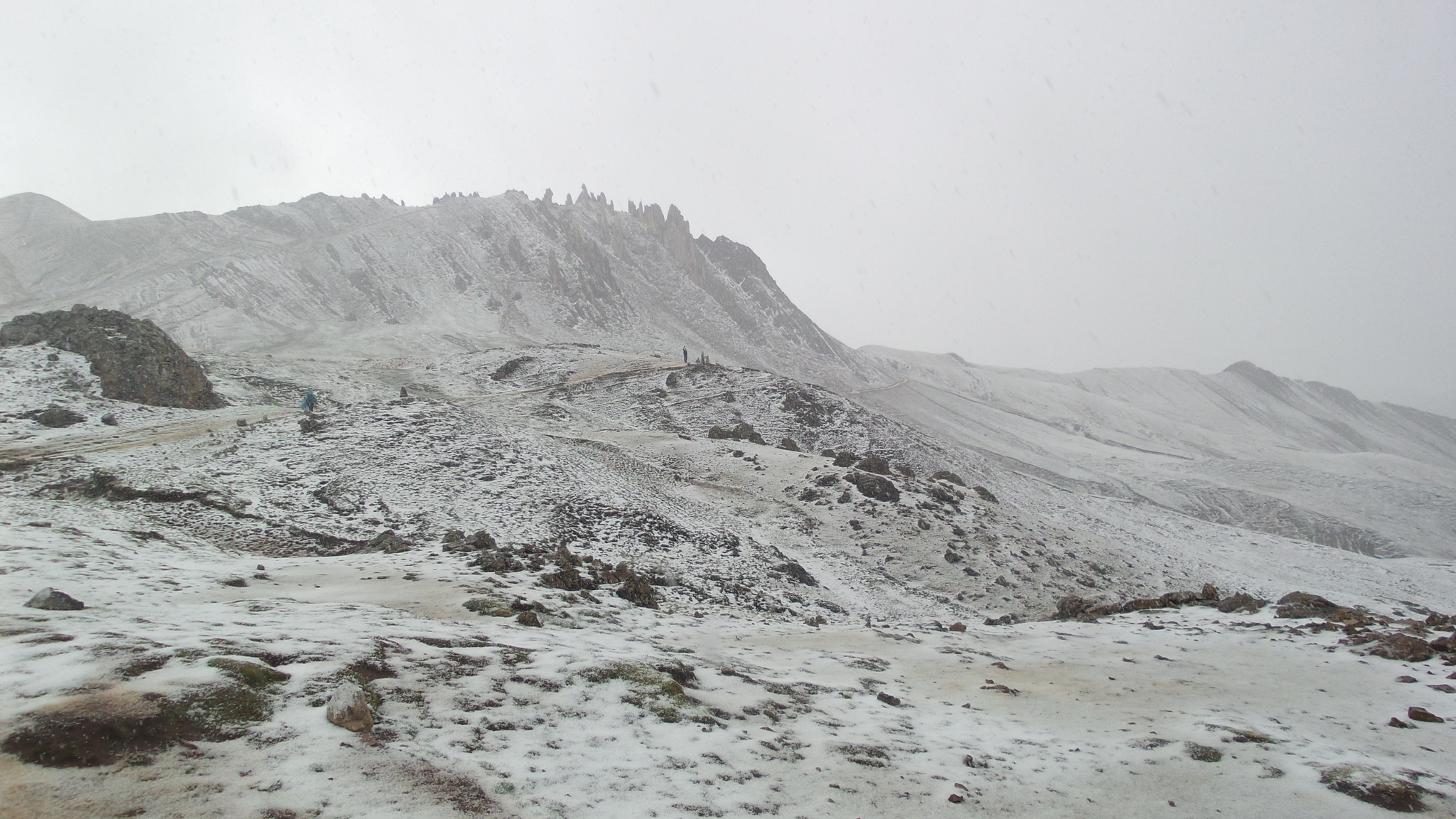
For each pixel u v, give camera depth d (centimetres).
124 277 12362
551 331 13112
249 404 5125
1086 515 5134
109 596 1027
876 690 972
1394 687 1058
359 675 688
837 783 636
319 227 16712
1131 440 15512
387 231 16175
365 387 6412
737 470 3953
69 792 430
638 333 14250
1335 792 684
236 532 2169
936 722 851
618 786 571
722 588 2122
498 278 14900
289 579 1411
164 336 4516
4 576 1088
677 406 6338
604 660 852
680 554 2423
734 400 6494
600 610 1362
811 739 736
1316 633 1408
